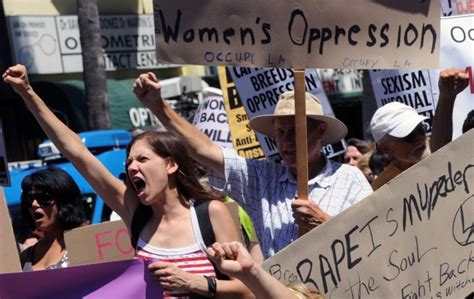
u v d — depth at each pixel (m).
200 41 4.30
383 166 7.12
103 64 17.55
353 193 4.66
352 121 23.20
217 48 4.30
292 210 4.27
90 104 17.48
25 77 4.43
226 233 4.01
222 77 7.14
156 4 4.29
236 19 4.29
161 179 4.01
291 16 4.28
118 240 5.18
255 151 7.07
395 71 6.45
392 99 6.47
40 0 19.25
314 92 6.70
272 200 4.71
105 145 11.29
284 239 4.65
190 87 16.11
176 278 3.78
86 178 4.41
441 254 4.18
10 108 18.66
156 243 4.03
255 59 4.31
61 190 5.34
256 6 4.28
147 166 3.99
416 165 4.13
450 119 4.94
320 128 4.73
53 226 5.38
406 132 5.27
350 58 4.34
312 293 3.56
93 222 9.45
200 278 3.80
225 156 4.71
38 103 4.44
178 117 4.58
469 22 5.98
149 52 20.70
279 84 6.66
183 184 4.06
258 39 4.30
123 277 3.95
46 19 19.19
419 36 4.43
